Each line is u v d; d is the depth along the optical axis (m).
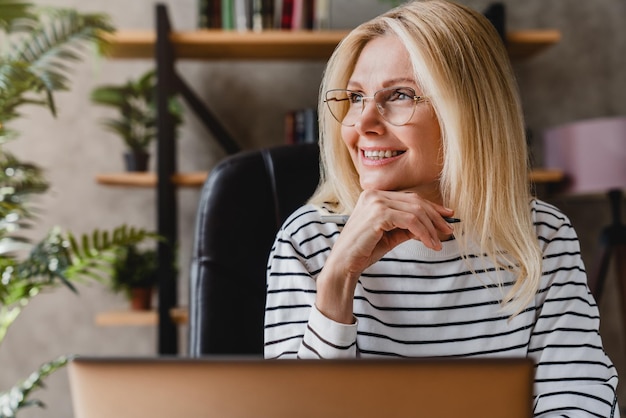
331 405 0.50
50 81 1.77
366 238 0.94
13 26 1.95
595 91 2.72
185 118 2.65
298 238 1.09
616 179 2.25
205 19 2.36
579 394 0.98
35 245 1.82
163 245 2.20
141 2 2.65
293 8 2.36
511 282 1.05
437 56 1.01
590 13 2.73
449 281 1.04
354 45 1.10
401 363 0.50
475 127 1.03
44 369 1.84
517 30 2.70
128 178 2.30
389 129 1.03
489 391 0.50
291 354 1.01
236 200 1.26
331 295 0.94
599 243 2.29
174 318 2.20
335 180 1.13
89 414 0.51
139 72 2.65
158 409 0.51
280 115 2.67
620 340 2.61
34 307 2.59
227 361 0.51
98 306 2.60
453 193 1.04
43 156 2.62
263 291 1.25
